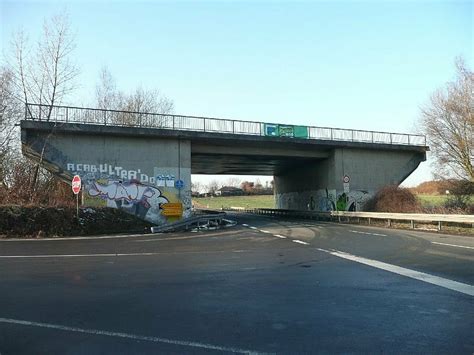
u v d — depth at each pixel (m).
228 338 5.67
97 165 28.06
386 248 15.34
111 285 9.20
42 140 26.84
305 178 45.25
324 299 7.69
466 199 35.38
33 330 6.12
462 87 37.38
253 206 85.81
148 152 29.45
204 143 33.50
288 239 19.52
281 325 6.20
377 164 39.91
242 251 15.16
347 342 5.43
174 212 29.45
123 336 5.82
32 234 22.47
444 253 13.65
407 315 6.59
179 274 10.49
